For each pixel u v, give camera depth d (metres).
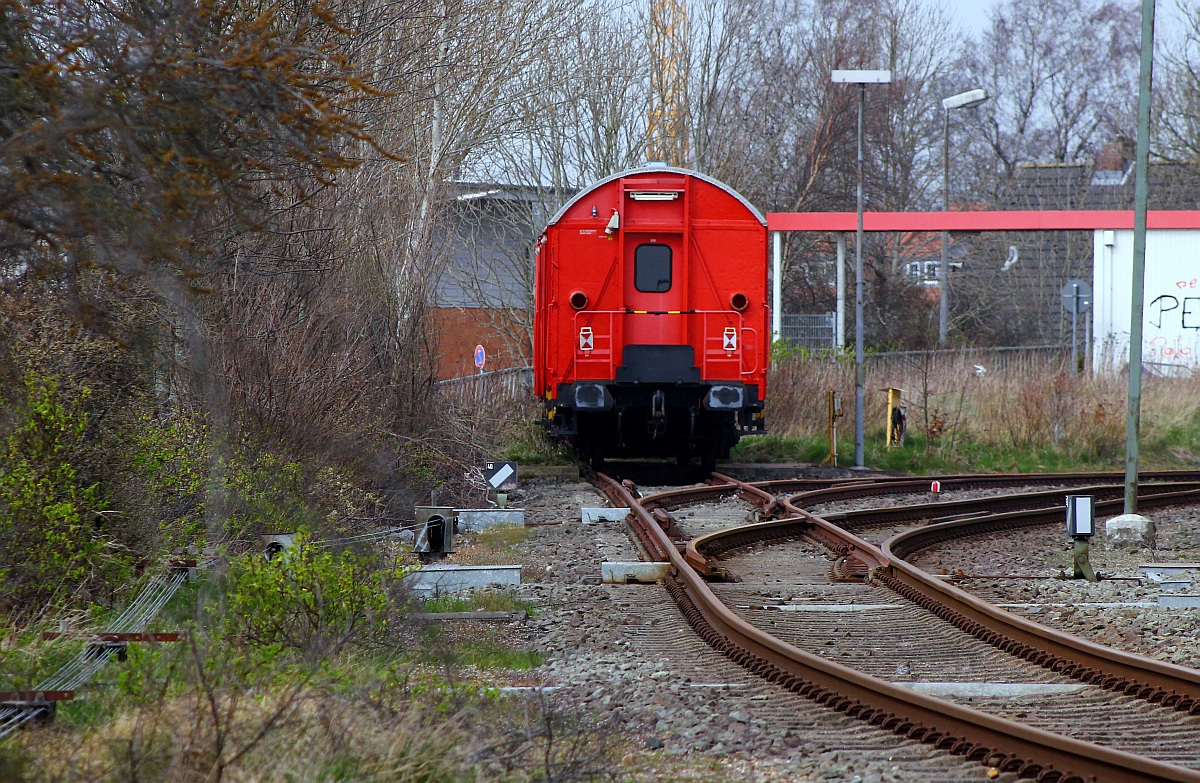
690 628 30.17
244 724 17.66
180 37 20.16
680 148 126.62
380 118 49.72
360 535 37.53
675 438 70.94
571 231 62.38
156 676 20.48
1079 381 96.12
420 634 27.03
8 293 25.11
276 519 34.97
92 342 28.80
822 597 34.66
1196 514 58.28
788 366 95.56
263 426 38.44
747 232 62.94
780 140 182.75
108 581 27.47
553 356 62.38
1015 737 18.78
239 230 31.69
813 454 86.31
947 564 42.41
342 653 23.47
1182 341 124.00
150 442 31.64
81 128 18.72
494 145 96.88
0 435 26.03
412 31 55.53
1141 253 49.06
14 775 15.52
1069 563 42.62
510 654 26.84
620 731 20.69
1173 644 28.48
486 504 54.03
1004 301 190.75
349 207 48.16
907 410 94.75
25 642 23.42
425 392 54.91
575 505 56.81
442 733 18.42
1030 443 89.44
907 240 195.75
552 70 98.25
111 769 15.86
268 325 40.50
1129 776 17.11
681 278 62.53
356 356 47.88
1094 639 29.28
